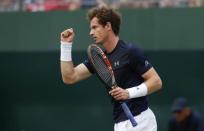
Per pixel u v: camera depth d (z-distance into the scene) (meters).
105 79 11.45
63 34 11.96
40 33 27.41
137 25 26.73
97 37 11.43
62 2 28.94
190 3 27.88
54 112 27.44
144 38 26.70
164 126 26.39
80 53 26.86
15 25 27.61
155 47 26.62
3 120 27.92
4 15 27.69
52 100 27.44
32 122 27.66
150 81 11.30
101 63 11.46
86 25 26.86
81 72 12.21
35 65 27.52
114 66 11.38
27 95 27.67
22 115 27.72
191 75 26.33
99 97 26.97
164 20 26.59
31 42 27.50
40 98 27.55
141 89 11.19
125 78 11.41
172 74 26.48
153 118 11.60
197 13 26.41
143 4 28.22
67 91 27.27
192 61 26.34
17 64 27.70
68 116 27.30
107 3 28.42
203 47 26.25
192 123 18.09
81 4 28.70
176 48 26.48
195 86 26.31
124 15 26.83
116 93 11.03
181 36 26.48
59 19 27.22
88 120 27.08
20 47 27.59
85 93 27.12
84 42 26.86
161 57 26.59
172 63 26.50
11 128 27.83
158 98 26.45
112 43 11.46
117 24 11.48
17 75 27.75
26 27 27.55
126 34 26.81
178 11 26.52
